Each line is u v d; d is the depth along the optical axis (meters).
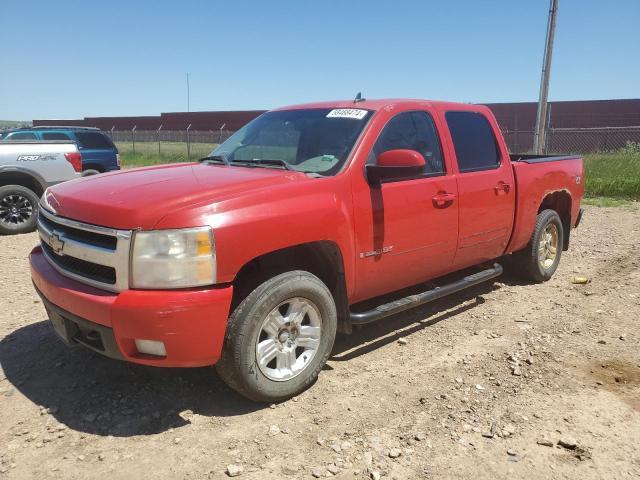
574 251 7.97
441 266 4.74
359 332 4.82
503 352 4.41
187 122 45.84
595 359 4.28
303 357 3.69
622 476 2.90
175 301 3.02
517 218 5.47
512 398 3.69
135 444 3.13
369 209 3.93
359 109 4.34
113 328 3.08
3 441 3.14
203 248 3.08
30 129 13.84
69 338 3.52
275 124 4.72
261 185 3.50
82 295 3.20
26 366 4.05
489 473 2.92
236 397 3.65
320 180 3.71
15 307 5.29
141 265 3.05
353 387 3.82
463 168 4.82
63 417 3.39
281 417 3.42
